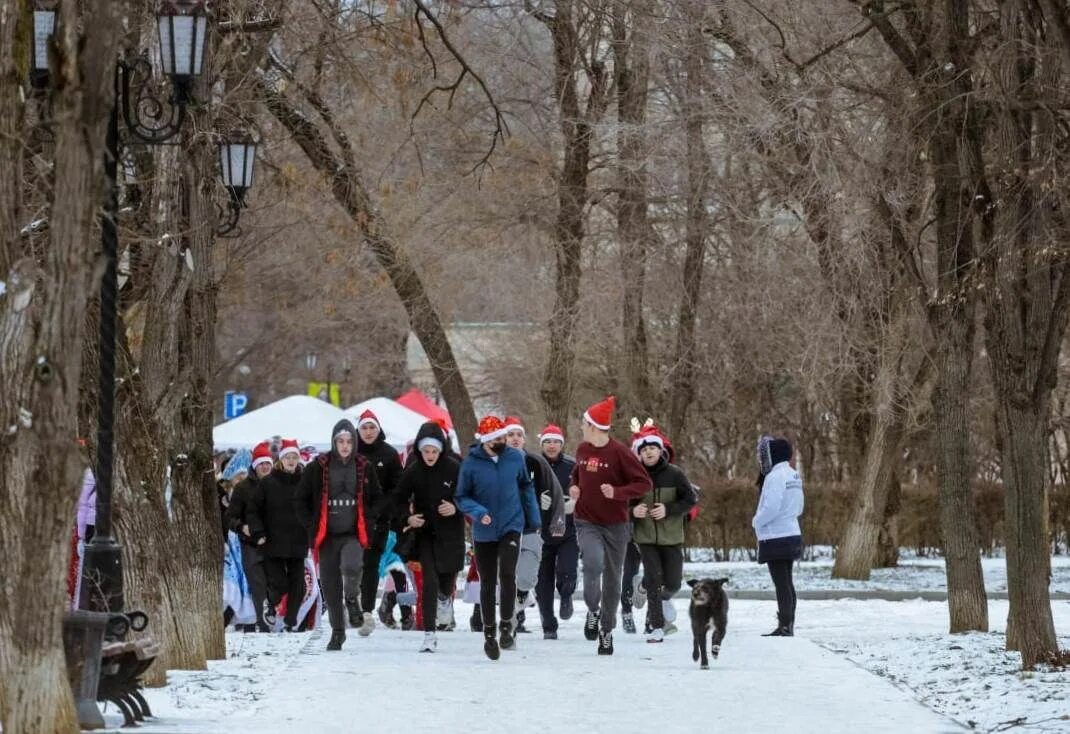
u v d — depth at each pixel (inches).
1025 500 1631.4
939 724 1253.7
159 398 1608.0
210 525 1745.8
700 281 3435.0
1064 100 1581.0
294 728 1219.2
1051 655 1617.9
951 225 1925.4
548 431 2110.0
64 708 1056.8
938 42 1813.5
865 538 3304.6
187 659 1637.6
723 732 1212.5
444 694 1437.0
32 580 1034.7
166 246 1644.9
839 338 2760.8
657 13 2819.9
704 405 4220.0
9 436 1050.7
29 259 1046.4
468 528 3393.2
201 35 1440.7
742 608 2783.0
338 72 2608.3
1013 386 1632.6
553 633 2031.3
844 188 2352.4
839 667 1664.6
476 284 4630.9
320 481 1857.8
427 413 4468.5
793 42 2529.5
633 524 1989.4
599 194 3353.8
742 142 2719.0
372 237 3002.0
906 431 3287.4
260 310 5068.9
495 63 3240.7
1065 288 1610.5
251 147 1907.0
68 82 1013.2
